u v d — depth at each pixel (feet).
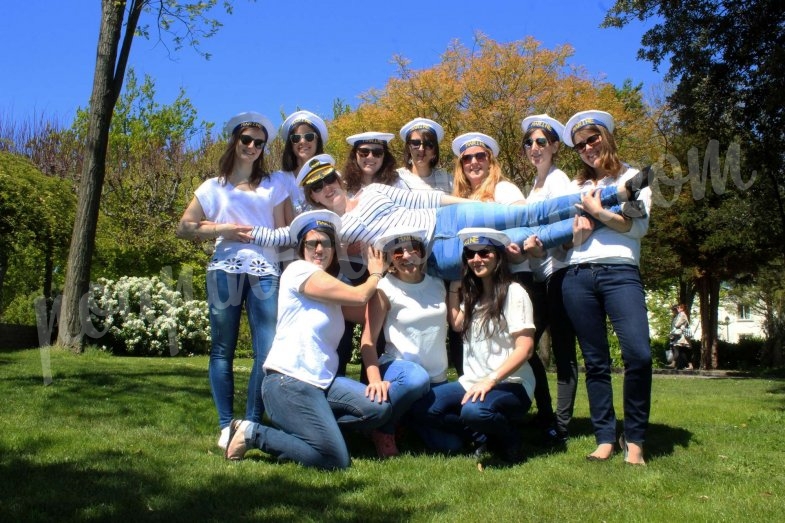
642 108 47.34
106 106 34.94
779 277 79.56
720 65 31.58
